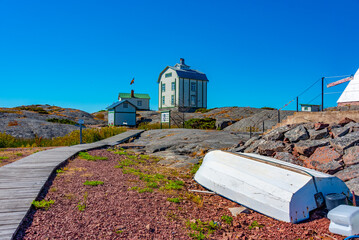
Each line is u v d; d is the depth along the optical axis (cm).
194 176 855
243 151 1184
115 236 423
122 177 796
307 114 1157
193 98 5016
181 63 5253
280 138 1088
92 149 1299
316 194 579
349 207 499
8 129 2234
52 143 1711
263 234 484
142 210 544
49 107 4869
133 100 5956
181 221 512
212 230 483
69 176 750
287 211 544
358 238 445
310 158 883
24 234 399
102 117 5059
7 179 654
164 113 2642
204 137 1619
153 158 1212
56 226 436
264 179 629
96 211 514
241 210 596
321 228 505
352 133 890
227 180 698
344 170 761
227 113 3497
